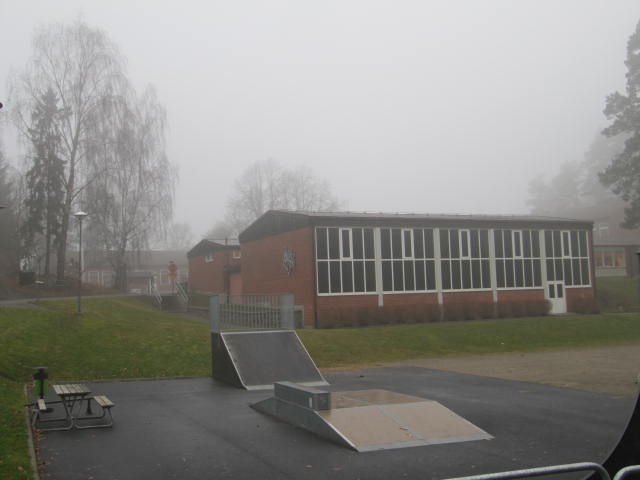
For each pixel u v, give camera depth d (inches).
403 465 351.3
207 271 2236.7
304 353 717.3
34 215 1673.2
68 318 977.5
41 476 334.6
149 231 1743.4
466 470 341.4
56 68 1662.2
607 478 203.9
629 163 1947.6
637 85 1995.6
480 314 1424.7
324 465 353.1
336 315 1267.2
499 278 1512.1
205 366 803.4
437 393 608.1
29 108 1628.9
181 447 397.1
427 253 1418.6
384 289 1355.8
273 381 667.4
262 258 1545.3
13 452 355.6
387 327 1227.9
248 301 841.5
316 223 1306.6
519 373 764.6
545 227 1588.3
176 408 538.3
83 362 772.0
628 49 2018.9
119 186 1673.2
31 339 815.1
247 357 694.5
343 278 1316.4
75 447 398.9
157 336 925.8
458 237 1466.5
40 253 2055.9
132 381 717.3
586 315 1486.2
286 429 446.9
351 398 488.1
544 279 1568.7
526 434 424.8
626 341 1197.1
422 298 1398.9
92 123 1643.7
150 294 1833.2
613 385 644.7
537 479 328.8
